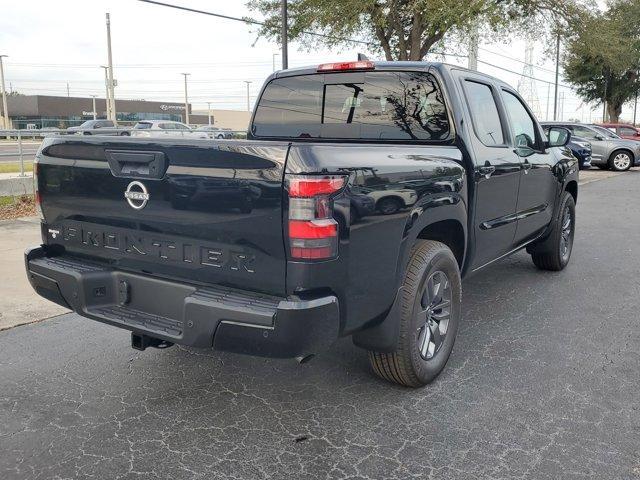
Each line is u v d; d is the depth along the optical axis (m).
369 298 3.17
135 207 3.23
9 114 79.75
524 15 22.25
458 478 2.90
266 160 2.78
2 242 8.09
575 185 6.97
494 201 4.67
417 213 3.48
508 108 5.14
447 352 4.02
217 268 3.02
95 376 4.06
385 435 3.29
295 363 4.27
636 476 2.91
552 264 6.82
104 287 3.47
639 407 3.62
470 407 3.61
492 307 5.62
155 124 27.95
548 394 3.79
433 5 17.69
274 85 4.97
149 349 4.55
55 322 5.14
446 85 4.18
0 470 2.96
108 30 40.22
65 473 2.94
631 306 5.66
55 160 3.59
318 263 2.79
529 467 2.98
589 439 3.24
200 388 3.88
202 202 2.98
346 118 4.61
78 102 82.50
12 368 4.19
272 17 22.02
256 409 3.60
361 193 3.01
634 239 9.12
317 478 2.90
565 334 4.89
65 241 3.68
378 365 3.74
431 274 3.69
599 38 22.25
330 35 20.61
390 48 21.16
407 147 3.56
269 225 2.81
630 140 23.95
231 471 2.96
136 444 3.20
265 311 2.80
